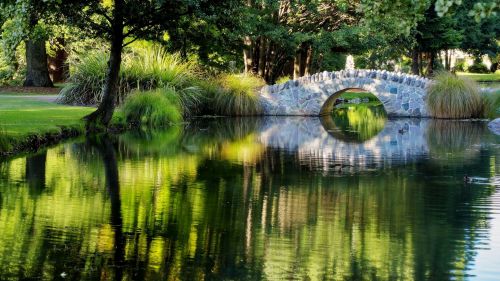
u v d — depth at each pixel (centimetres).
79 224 1245
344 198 1498
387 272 1014
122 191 1536
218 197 1495
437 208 1398
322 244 1146
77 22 2494
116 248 1106
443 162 2034
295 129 3095
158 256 1072
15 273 988
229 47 4209
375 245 1141
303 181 1702
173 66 3588
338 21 4341
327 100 3916
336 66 6041
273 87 3919
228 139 2634
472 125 3297
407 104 3775
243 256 1077
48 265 1022
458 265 1045
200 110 3756
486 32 6625
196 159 2052
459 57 8800
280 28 4153
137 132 2795
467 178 1716
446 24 5419
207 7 2502
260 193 1545
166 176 1745
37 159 1936
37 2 2230
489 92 3784
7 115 2631
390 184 1662
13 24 2100
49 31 2666
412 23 1208
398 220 1303
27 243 1124
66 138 2398
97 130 2625
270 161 2041
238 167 1912
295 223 1280
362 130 3070
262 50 4544
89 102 3409
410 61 7356
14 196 1458
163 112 3153
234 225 1256
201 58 3981
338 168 1916
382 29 4212
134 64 3534
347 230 1228
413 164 1995
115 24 2539
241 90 3841
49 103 3334
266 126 3231
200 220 1290
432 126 3253
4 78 4331
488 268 1030
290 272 1012
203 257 1071
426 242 1155
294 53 4469
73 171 1770
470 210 1380
